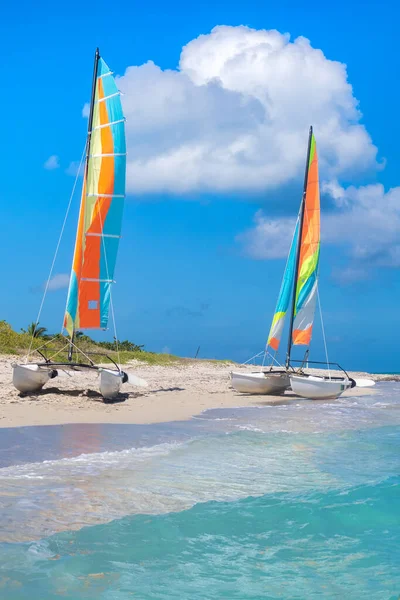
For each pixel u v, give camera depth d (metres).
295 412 20.67
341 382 25.19
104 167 22.47
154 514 8.36
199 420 17.45
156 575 6.52
